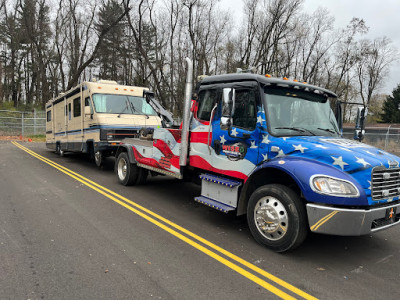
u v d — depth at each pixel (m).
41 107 33.94
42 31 33.19
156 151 6.63
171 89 29.36
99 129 9.25
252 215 4.34
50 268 3.48
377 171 3.75
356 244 4.53
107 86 10.05
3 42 43.62
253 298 3.02
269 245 4.12
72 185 7.78
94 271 3.44
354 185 3.55
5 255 3.77
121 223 5.04
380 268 3.77
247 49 30.77
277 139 4.20
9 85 45.72
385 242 4.66
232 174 4.75
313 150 3.88
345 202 3.52
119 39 32.72
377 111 56.69
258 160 4.37
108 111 9.71
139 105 10.38
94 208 5.82
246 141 4.54
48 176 8.91
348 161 3.66
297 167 3.80
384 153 4.20
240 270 3.57
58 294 2.98
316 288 3.24
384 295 3.15
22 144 19.58
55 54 40.19
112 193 7.07
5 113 25.12
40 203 6.05
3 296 2.92
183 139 5.53
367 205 3.62
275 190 4.01
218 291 3.12
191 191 7.57
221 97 5.01
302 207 3.82
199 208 6.11
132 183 7.88
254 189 4.64
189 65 5.42
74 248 4.02
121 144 8.03
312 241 4.59
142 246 4.15
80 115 10.79
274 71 33.50
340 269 3.71
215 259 3.84
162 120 8.42
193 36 26.80
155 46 30.05
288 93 4.68
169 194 7.19
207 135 5.23
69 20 31.72
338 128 5.19
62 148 12.98
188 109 5.48
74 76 28.58
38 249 3.96
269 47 30.95
